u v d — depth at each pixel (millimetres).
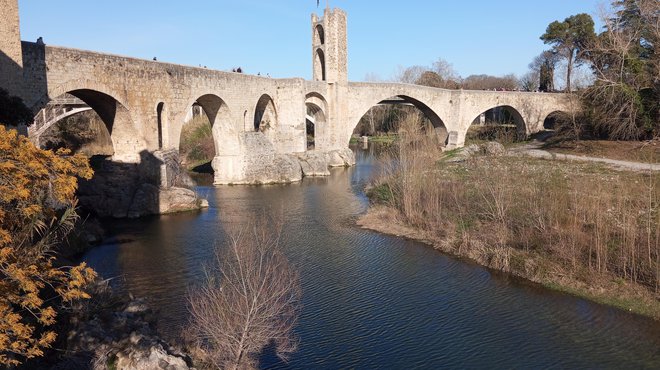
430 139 47312
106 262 22297
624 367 14266
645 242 20969
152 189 31844
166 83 33094
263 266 15242
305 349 14914
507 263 21672
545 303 18438
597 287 19156
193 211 33094
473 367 14188
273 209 34062
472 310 17875
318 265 22406
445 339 15773
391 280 20688
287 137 51562
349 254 24047
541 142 57594
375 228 28734
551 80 81062
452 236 25594
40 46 23109
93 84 26531
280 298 14516
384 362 14352
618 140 46469
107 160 31281
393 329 16375
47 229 12391
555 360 14602
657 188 27828
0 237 8609
